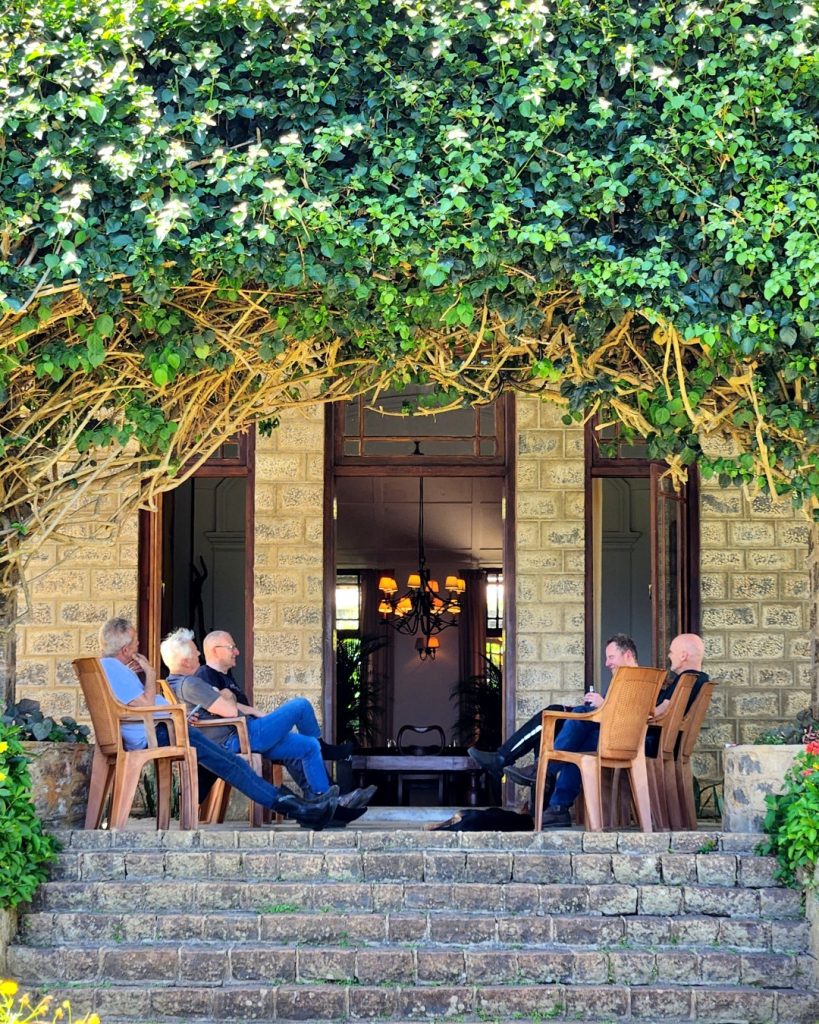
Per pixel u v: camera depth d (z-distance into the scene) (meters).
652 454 7.20
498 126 6.16
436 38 6.09
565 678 9.90
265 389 7.12
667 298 6.20
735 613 9.95
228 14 6.04
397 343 6.91
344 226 6.04
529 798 8.84
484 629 15.85
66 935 5.86
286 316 6.53
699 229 6.28
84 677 6.95
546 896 6.02
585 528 10.01
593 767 7.05
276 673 9.82
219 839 6.39
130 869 6.19
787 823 6.11
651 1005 5.53
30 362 6.46
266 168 5.98
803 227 6.11
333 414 10.15
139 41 5.97
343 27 6.11
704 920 5.90
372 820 9.45
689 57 6.22
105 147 5.83
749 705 9.88
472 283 6.29
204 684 7.87
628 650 8.06
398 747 11.80
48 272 5.92
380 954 5.66
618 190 6.11
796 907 6.01
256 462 9.94
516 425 10.07
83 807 7.27
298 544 9.91
